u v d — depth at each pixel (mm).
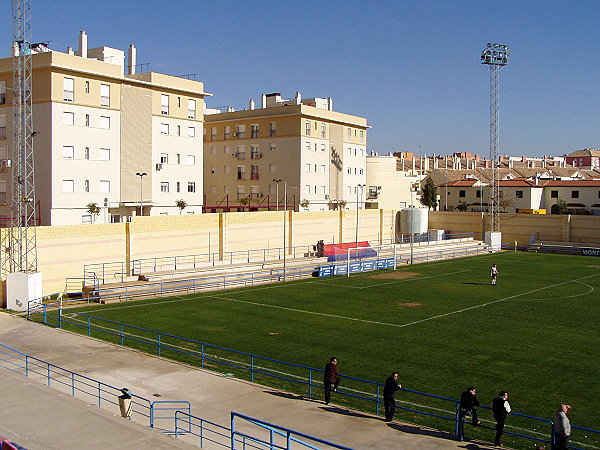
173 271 55406
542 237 91312
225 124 95562
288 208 89250
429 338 36312
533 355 32812
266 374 28812
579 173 136000
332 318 41625
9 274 42812
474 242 92562
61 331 36031
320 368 30203
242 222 67250
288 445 16438
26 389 23078
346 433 21234
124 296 47250
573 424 23312
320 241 71938
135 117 66812
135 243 55562
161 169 70062
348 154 99000
